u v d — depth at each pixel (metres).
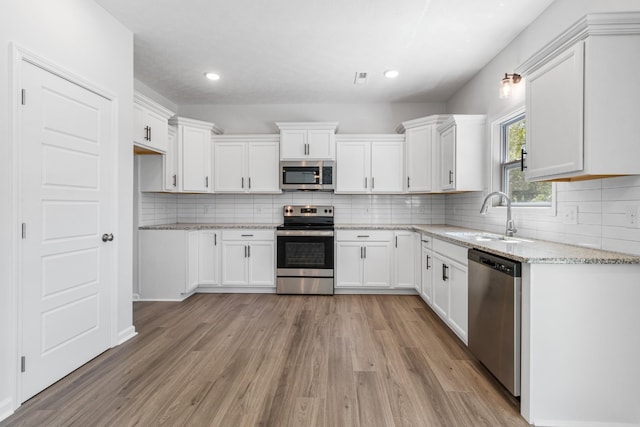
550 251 1.90
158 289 3.81
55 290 1.99
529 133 2.09
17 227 1.75
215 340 2.66
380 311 3.40
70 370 2.11
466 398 1.87
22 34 1.78
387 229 3.96
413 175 4.09
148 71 3.52
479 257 2.14
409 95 4.25
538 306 1.67
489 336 2.01
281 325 2.99
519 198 2.91
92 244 2.29
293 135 4.25
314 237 4.00
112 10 2.41
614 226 1.85
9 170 1.70
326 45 2.96
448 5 2.36
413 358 2.34
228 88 4.02
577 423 1.67
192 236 3.93
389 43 2.91
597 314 1.66
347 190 4.28
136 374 2.11
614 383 1.66
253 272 4.07
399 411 1.74
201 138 4.20
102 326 2.41
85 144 2.22
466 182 3.34
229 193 4.47
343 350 2.47
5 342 1.70
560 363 1.67
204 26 2.65
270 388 1.96
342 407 1.77
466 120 3.33
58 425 1.62
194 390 1.93
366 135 4.25
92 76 2.29
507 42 2.88
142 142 3.16
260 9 2.42
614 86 1.62
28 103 1.80
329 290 4.01
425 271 3.49
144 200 3.92
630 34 1.60
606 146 1.63
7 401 1.70
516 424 1.66
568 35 1.71
